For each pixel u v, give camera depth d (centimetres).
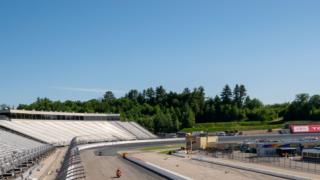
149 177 7531
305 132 18750
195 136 14450
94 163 9775
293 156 10694
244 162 9625
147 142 17175
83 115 17562
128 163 9912
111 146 15300
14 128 12288
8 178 5819
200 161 10338
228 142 14038
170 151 13475
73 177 4994
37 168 7275
